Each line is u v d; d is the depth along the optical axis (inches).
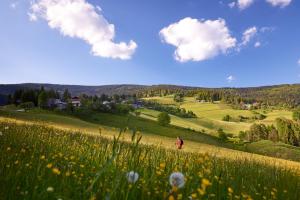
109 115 4847.4
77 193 156.9
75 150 322.0
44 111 4569.4
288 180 339.9
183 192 162.2
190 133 4611.2
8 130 460.4
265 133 5265.8
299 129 5054.1
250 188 255.3
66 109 4896.7
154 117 6796.3
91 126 2783.0
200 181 203.5
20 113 2854.3
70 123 2815.0
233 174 293.4
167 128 4702.3
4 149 278.7
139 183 174.2
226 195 207.8
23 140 373.4
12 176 184.1
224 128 7716.5
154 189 168.9
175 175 122.2
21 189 170.1
